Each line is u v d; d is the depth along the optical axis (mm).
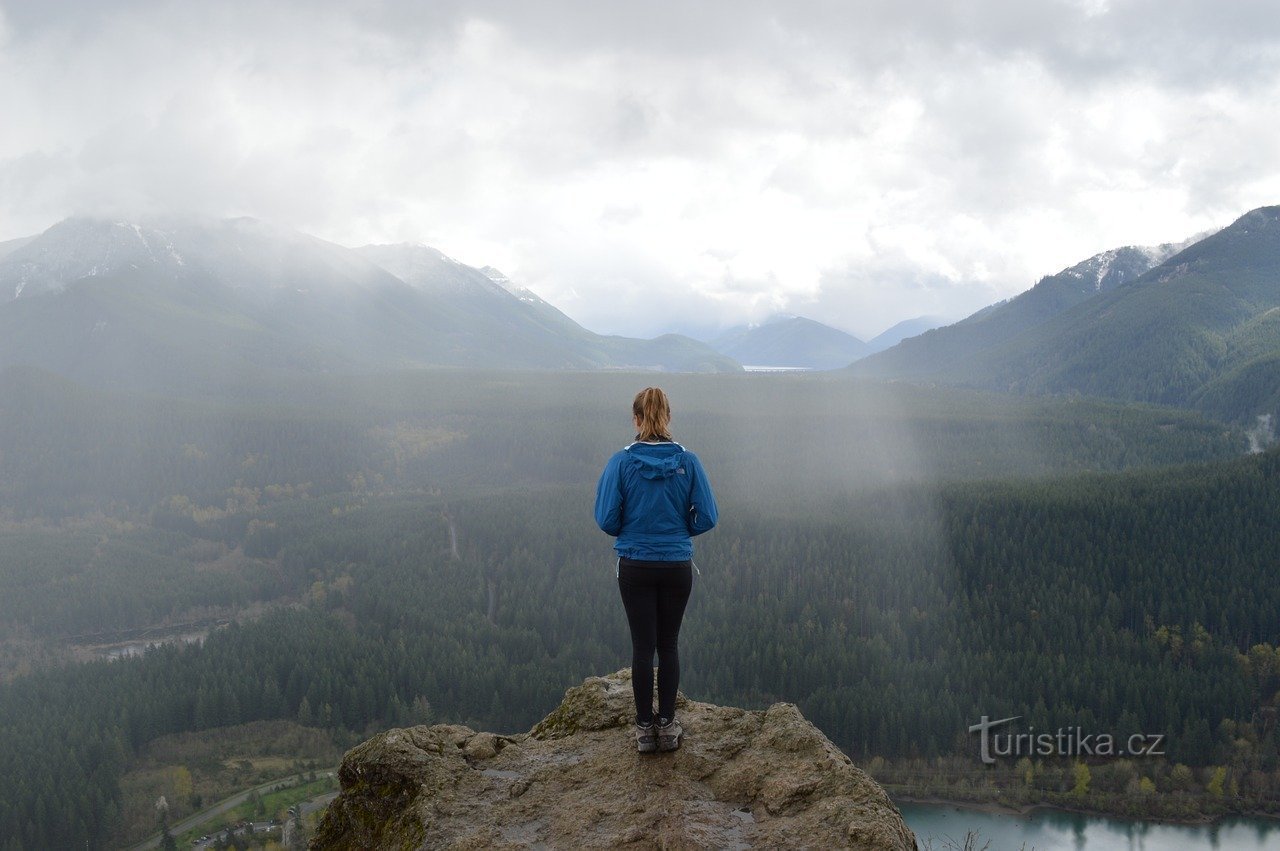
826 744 6629
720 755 6691
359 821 6719
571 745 7137
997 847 69062
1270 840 72625
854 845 5410
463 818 6074
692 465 6734
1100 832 72750
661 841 5523
